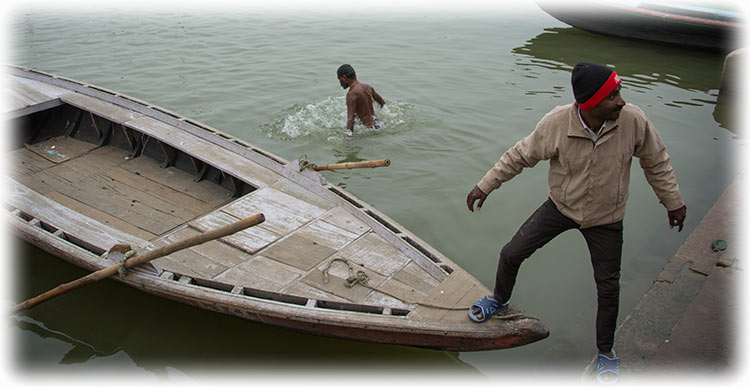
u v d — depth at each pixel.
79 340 3.98
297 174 4.80
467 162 6.02
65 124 6.67
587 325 3.81
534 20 12.99
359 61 9.19
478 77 8.63
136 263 3.68
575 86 2.48
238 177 4.88
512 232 4.86
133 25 11.62
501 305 3.21
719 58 10.87
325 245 4.02
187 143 5.39
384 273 3.71
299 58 9.32
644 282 4.27
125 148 6.26
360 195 5.40
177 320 4.13
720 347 3.42
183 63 9.12
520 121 7.02
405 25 11.68
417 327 3.20
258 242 4.06
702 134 6.97
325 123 6.85
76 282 3.76
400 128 6.76
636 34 11.79
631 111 2.55
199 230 4.23
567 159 2.64
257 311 3.47
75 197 5.32
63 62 9.23
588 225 2.76
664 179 2.69
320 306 3.51
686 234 4.87
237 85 8.11
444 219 5.04
